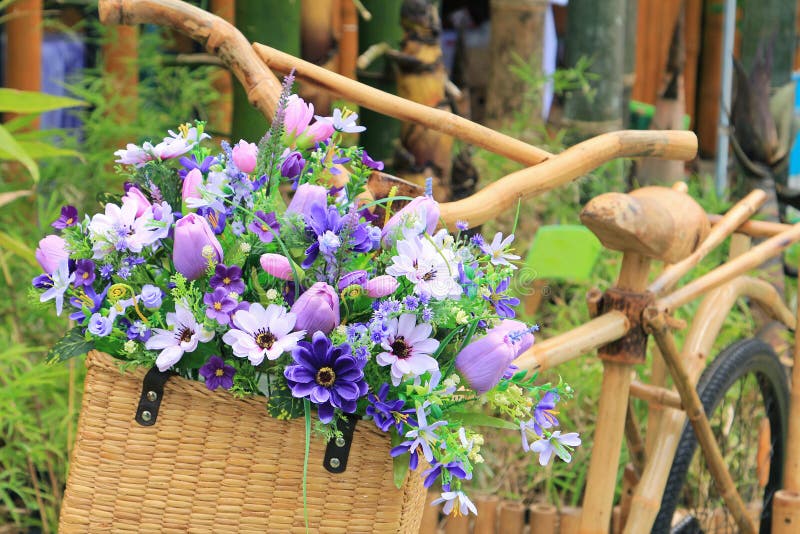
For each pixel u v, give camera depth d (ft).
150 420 3.12
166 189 3.29
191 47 10.78
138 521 3.16
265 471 3.14
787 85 9.62
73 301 3.14
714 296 6.68
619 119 10.42
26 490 6.68
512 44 11.66
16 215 8.77
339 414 3.08
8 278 7.36
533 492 7.86
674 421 6.26
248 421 3.14
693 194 11.07
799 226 6.72
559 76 9.98
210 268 3.03
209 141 7.84
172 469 3.14
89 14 11.24
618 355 5.51
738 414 7.56
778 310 7.16
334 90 4.45
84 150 9.41
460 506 3.02
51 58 12.00
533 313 8.70
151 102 10.16
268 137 3.19
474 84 15.03
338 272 3.09
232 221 3.17
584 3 10.14
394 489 3.18
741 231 6.92
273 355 2.90
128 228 3.09
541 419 3.28
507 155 4.72
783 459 7.20
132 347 3.02
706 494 7.69
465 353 3.17
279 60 4.38
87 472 3.16
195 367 3.14
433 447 3.03
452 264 3.15
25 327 7.95
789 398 7.26
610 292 5.55
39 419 6.93
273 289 3.08
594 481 5.57
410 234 3.17
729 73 11.82
